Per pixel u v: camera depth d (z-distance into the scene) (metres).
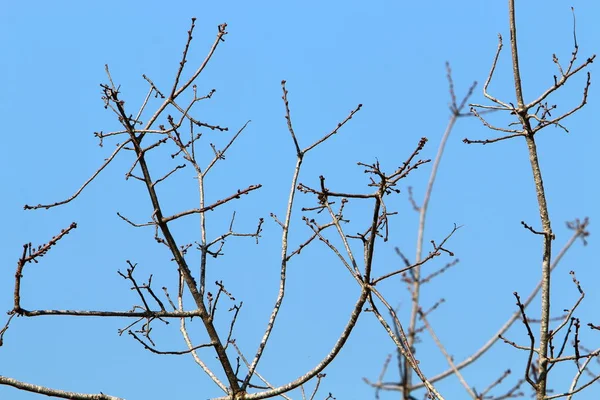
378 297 11.33
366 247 11.52
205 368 12.72
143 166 12.54
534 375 11.74
